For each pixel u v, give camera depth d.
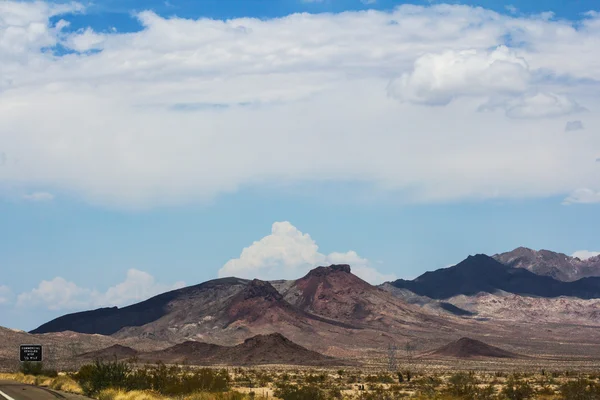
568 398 99.31
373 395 115.94
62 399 69.19
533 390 122.56
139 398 72.25
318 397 103.38
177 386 83.69
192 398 74.12
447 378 189.25
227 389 88.44
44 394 75.88
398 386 149.00
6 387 88.50
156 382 85.94
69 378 99.81
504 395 110.81
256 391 127.56
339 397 112.06
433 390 126.44
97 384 82.25
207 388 84.62
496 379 184.75
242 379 176.75
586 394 98.62
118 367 84.75
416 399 105.94
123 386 82.38
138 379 85.62
